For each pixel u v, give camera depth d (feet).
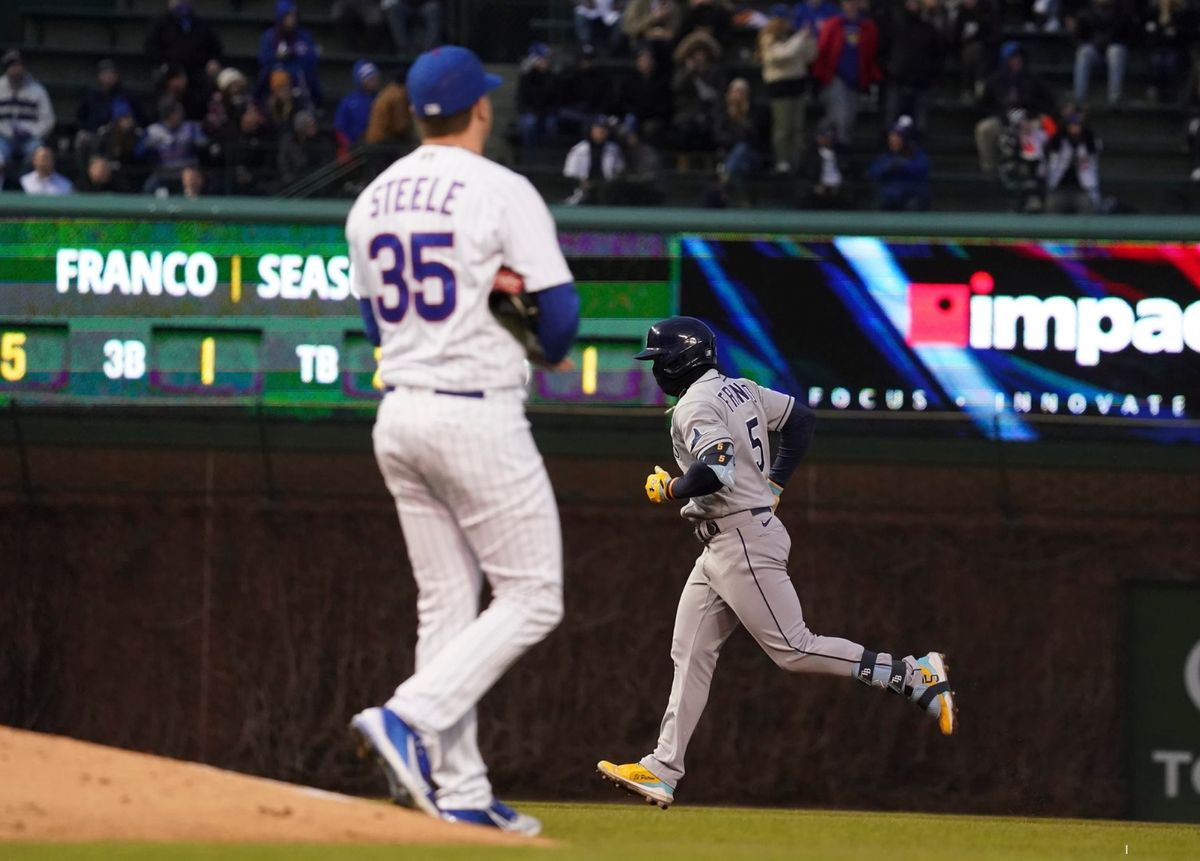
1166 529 152.56
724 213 147.43
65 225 148.56
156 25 210.18
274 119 198.08
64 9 232.12
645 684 154.40
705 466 87.97
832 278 147.13
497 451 63.21
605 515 154.10
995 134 194.90
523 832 65.98
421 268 62.90
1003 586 154.20
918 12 203.00
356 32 226.99
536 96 197.36
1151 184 173.58
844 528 154.71
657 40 195.72
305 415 149.69
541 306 63.16
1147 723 153.69
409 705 62.69
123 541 156.56
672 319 92.38
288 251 148.56
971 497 153.07
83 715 156.76
